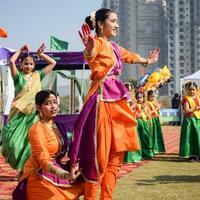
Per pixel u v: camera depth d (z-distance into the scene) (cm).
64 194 377
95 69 390
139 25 8906
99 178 378
